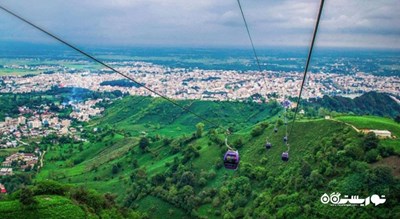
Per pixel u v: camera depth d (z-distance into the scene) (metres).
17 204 51.44
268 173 100.81
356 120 106.00
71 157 165.00
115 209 65.19
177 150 140.75
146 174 125.44
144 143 151.88
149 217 101.19
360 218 70.69
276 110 195.88
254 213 88.50
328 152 92.00
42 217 51.22
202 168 117.81
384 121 107.50
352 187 78.50
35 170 146.62
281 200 86.25
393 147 85.75
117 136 183.88
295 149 105.06
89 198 62.12
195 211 97.56
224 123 193.12
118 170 142.00
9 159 155.88
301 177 89.31
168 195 105.00
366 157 85.44
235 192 99.44
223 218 91.94
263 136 122.38
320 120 112.69
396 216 67.94
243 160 114.44
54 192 59.06
